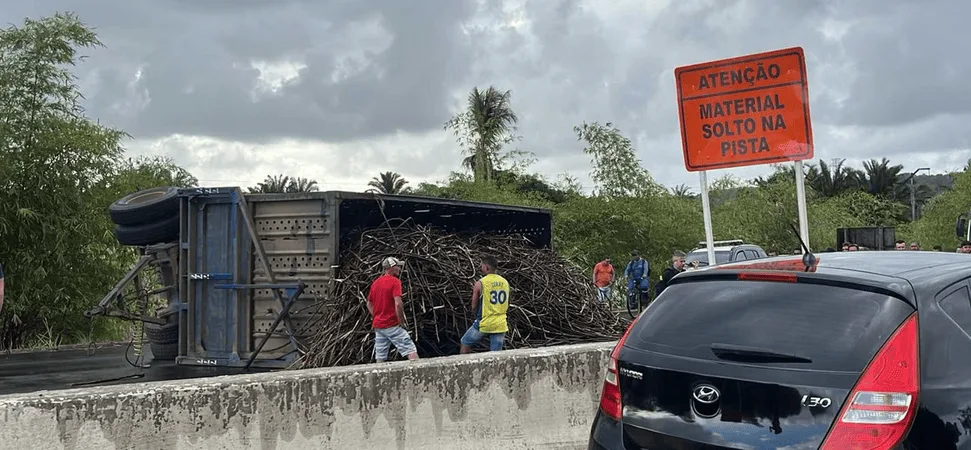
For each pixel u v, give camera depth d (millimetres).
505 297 10148
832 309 3670
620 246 28234
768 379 3537
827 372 3447
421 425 5652
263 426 5086
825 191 60375
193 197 11453
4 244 17047
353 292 10383
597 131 30062
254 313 11078
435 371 5746
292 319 10859
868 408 3338
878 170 61719
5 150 16875
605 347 6594
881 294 3646
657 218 29141
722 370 3680
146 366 11883
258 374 5297
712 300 4031
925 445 3340
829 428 3361
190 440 4863
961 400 3490
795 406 3451
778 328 3701
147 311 13094
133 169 21562
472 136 38281
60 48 17500
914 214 54188
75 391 4672
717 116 8633
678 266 16312
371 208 12148
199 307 11430
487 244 12766
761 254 20969
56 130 17500
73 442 4523
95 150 17719
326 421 5297
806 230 8234
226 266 11281
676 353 3904
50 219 17219
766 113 8398
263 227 11125
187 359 11414
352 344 10125
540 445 6137
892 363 3414
